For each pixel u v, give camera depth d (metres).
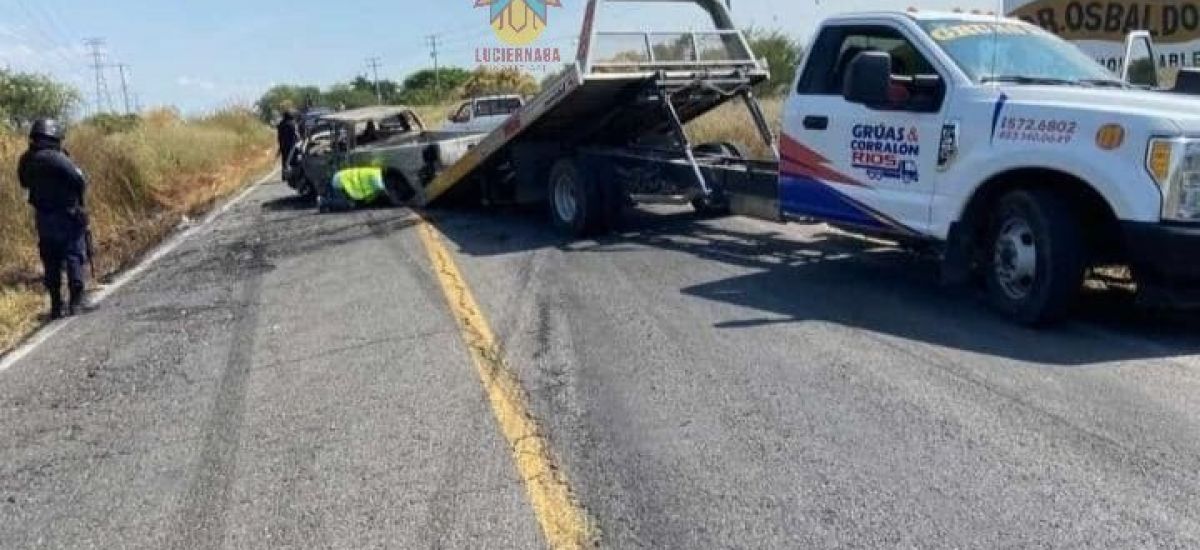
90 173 16.80
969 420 4.77
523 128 11.24
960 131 6.61
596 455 4.62
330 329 7.42
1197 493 3.91
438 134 16.36
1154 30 10.96
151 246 13.56
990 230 6.59
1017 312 6.36
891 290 7.50
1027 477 4.12
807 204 8.00
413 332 7.11
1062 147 6.00
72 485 4.76
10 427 5.77
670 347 6.27
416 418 5.27
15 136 16.59
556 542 3.80
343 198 15.55
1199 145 5.57
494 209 14.05
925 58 7.02
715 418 4.98
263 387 6.07
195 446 5.13
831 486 4.14
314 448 4.95
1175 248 5.58
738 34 11.12
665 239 10.33
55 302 9.08
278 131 22.06
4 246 12.54
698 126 14.23
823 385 5.38
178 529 4.17
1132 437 4.48
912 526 3.76
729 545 3.71
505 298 8.05
